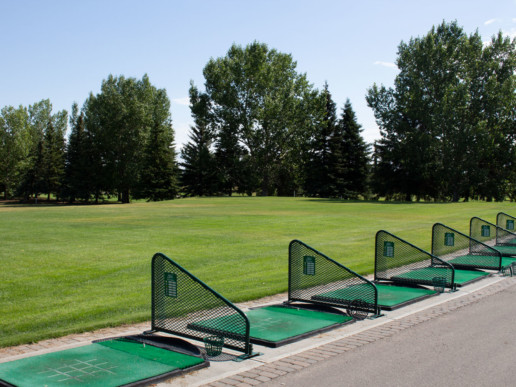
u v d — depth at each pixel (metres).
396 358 5.76
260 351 6.07
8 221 22.98
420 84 53.31
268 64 61.12
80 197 68.06
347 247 16.64
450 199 64.12
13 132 76.56
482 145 49.94
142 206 38.47
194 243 16.61
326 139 67.75
